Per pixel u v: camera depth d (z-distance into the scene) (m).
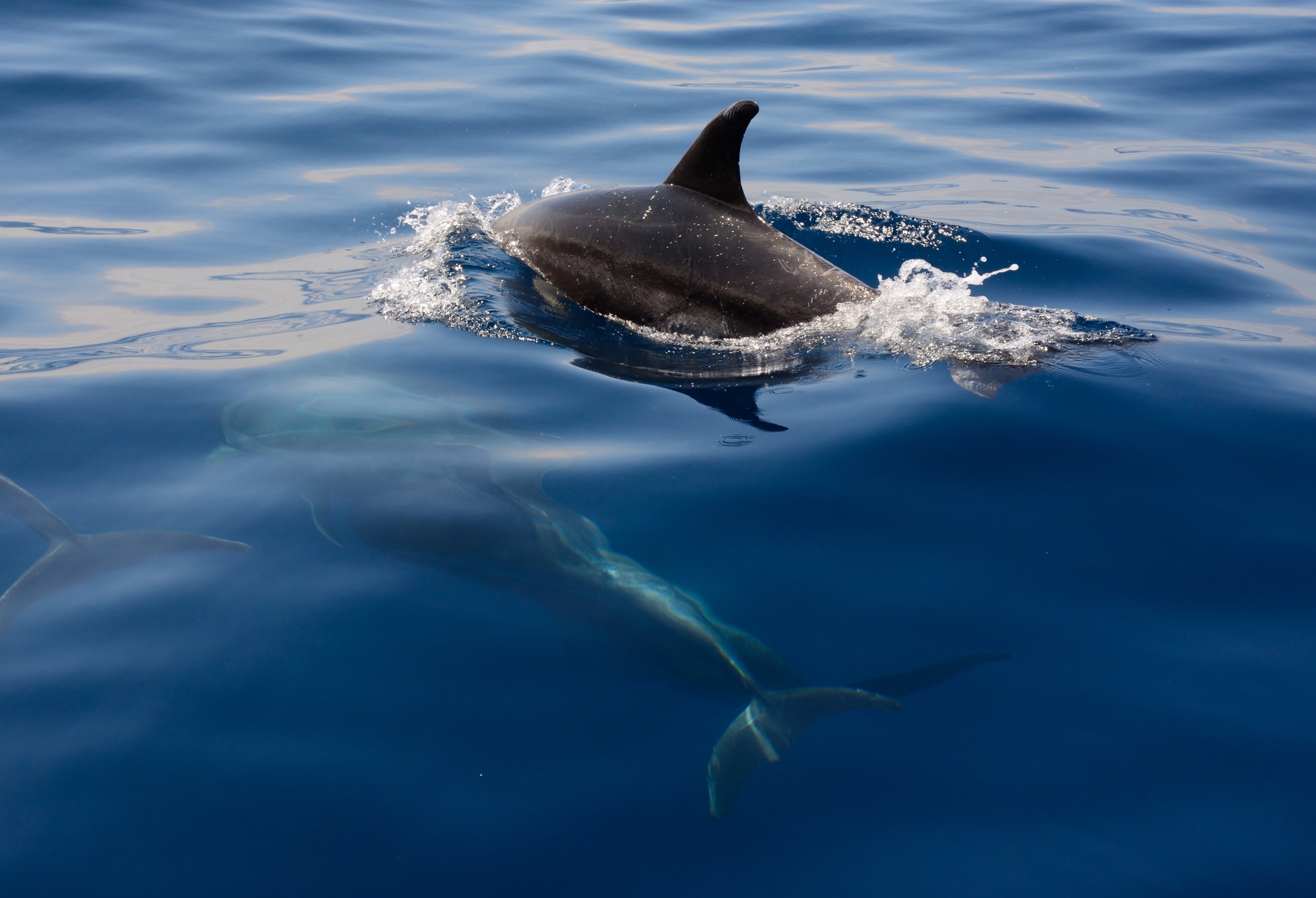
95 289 8.33
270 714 4.05
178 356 7.14
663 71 15.75
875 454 5.91
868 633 4.53
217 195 10.54
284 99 13.25
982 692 4.21
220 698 4.12
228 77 13.73
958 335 7.38
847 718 4.09
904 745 3.96
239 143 11.88
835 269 7.91
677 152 12.39
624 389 6.73
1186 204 11.21
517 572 4.88
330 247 9.41
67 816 3.58
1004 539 5.18
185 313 7.94
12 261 8.74
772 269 7.73
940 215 10.73
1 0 15.33
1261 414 6.46
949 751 3.93
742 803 3.71
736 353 7.33
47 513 5.25
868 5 20.08
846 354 7.19
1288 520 5.39
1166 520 5.36
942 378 6.80
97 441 5.97
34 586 4.71
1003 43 17.69
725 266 7.75
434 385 6.67
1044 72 16.19
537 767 3.84
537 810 3.66
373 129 12.61
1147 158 12.68
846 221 10.07
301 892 3.35
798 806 3.70
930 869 3.46
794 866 3.48
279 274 8.78
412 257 9.01
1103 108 14.59
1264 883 3.39
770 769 3.86
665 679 4.29
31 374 6.80
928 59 16.83
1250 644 4.49
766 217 10.06
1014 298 8.63
